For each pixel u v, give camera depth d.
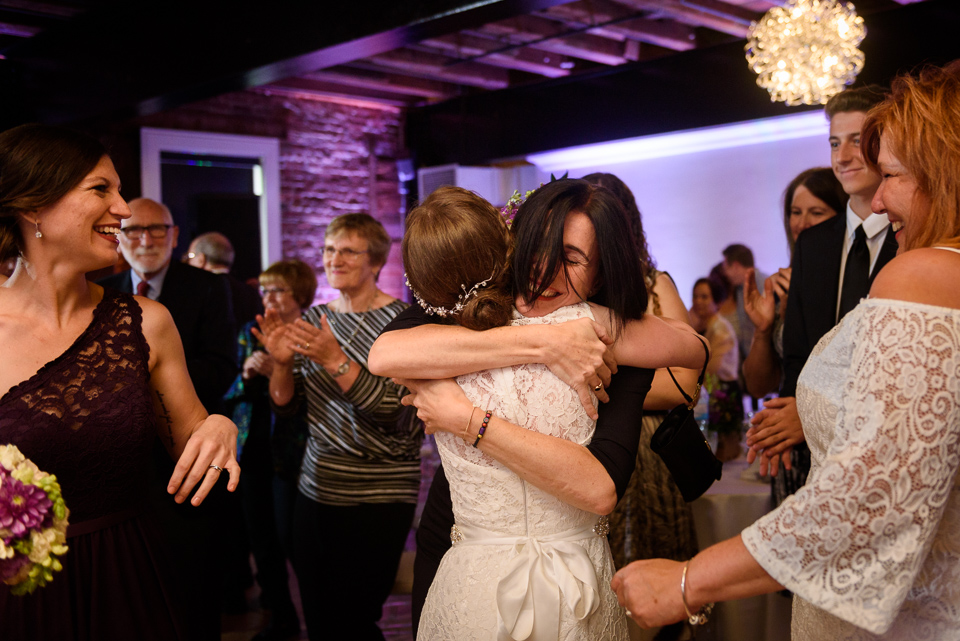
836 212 3.02
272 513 3.53
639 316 1.45
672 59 6.64
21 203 1.50
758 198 7.69
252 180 7.66
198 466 1.64
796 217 3.09
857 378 1.08
